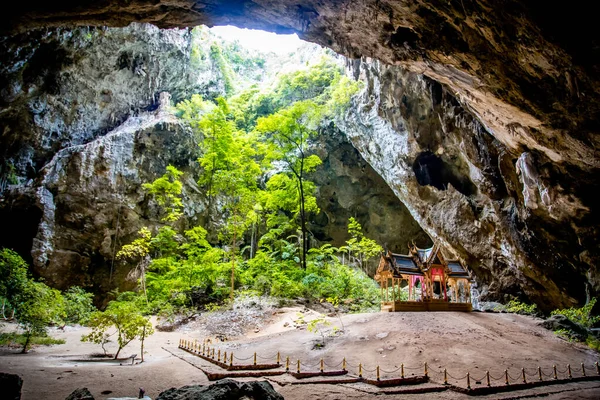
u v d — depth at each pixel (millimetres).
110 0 10500
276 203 25797
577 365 11289
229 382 5727
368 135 27953
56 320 15844
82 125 27812
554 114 11305
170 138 28734
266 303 19047
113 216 25656
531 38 9383
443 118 20609
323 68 32812
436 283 26703
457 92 13969
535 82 10586
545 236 18188
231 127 25656
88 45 24562
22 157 25344
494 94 11875
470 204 23406
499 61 10539
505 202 20312
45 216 23438
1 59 19109
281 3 11312
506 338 12555
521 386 8938
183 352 12539
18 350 12391
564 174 14125
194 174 29969
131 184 26656
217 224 29844
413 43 11602
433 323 12758
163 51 29562
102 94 28062
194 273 21266
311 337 12812
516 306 20922
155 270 25578
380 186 34625
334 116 30281
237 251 27859
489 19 9508
